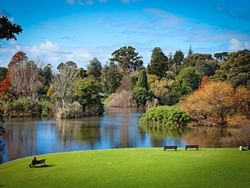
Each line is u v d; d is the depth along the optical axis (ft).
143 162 103.50
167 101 361.10
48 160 109.60
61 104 285.84
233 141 161.17
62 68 331.36
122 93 402.11
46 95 341.21
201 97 226.79
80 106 281.74
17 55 357.00
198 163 100.78
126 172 92.07
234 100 220.64
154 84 401.70
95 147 148.97
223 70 289.12
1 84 295.48
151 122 233.55
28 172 95.25
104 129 205.05
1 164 109.09
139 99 380.78
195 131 199.72
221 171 91.04
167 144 157.69
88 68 502.38
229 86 232.32
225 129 207.51
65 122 239.09
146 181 83.46
